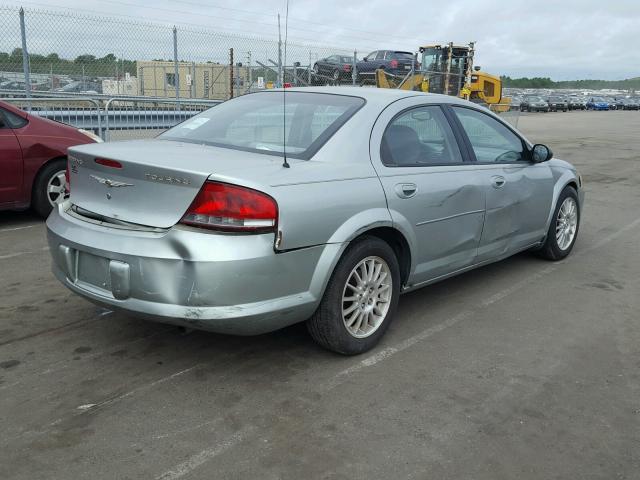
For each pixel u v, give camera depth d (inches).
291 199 121.5
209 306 116.8
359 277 141.5
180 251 115.7
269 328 125.7
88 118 403.9
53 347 145.7
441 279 169.8
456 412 121.2
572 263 230.1
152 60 502.9
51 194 271.6
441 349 150.3
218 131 155.7
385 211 141.3
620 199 379.9
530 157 203.9
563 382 134.9
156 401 122.5
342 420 117.2
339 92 161.9
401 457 106.1
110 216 127.7
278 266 120.7
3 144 252.7
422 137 161.3
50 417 115.7
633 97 3380.9
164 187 119.6
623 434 115.2
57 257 136.0
